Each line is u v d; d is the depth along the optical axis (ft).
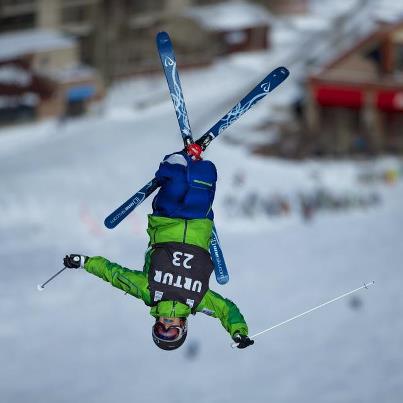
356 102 597.11
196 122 617.62
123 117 614.34
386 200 521.65
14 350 314.96
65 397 287.69
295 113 619.26
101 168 520.01
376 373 314.55
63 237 435.94
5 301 352.08
